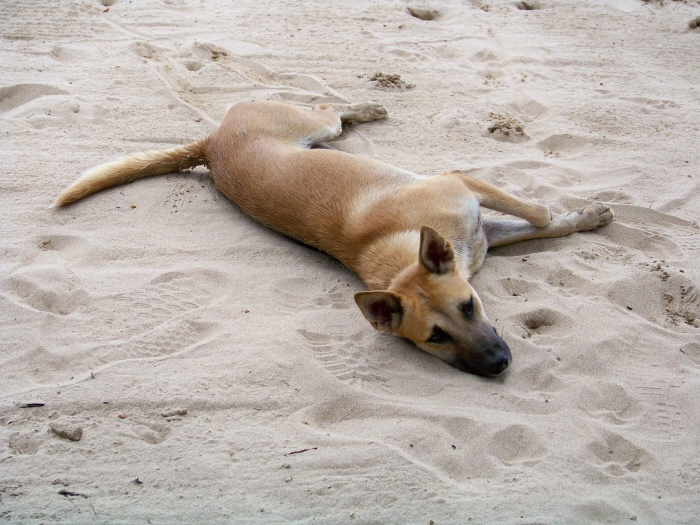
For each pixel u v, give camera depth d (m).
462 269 2.72
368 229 2.77
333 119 3.22
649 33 4.30
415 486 2.36
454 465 2.40
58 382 2.53
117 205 3.01
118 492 2.35
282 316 2.69
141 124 3.35
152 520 2.31
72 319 2.66
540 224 2.88
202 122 3.37
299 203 2.88
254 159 2.98
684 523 2.31
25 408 2.48
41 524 2.30
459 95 3.58
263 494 2.35
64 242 2.89
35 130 3.29
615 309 2.69
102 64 3.71
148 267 2.81
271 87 3.60
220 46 3.90
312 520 2.32
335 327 2.67
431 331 2.57
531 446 2.43
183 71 3.69
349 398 2.51
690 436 2.44
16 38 3.90
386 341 2.64
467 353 2.56
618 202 3.01
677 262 2.80
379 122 3.41
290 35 4.10
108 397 2.50
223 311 2.70
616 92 3.62
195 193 3.07
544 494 2.35
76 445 2.42
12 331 2.63
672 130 3.36
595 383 2.54
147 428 2.46
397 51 3.92
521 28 4.39
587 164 3.19
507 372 2.57
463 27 4.37
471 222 2.79
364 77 3.69
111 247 2.86
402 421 2.46
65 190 3.00
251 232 2.94
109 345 2.61
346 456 2.40
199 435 2.45
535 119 3.48
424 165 3.16
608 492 2.36
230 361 2.57
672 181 3.09
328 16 4.48
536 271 2.80
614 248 2.88
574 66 3.86
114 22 4.19
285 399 2.51
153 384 2.53
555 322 2.67
